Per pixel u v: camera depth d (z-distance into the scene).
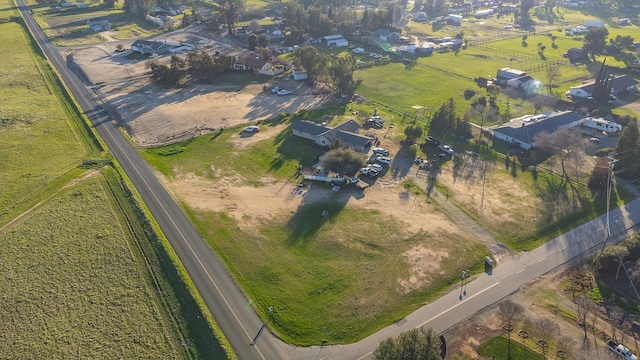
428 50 154.88
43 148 84.94
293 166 80.19
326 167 75.31
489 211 68.19
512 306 47.94
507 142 90.56
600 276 55.66
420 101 111.94
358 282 53.88
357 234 62.41
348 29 170.75
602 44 145.25
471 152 86.31
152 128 94.12
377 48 158.62
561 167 80.75
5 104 103.19
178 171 78.00
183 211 66.50
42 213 65.12
